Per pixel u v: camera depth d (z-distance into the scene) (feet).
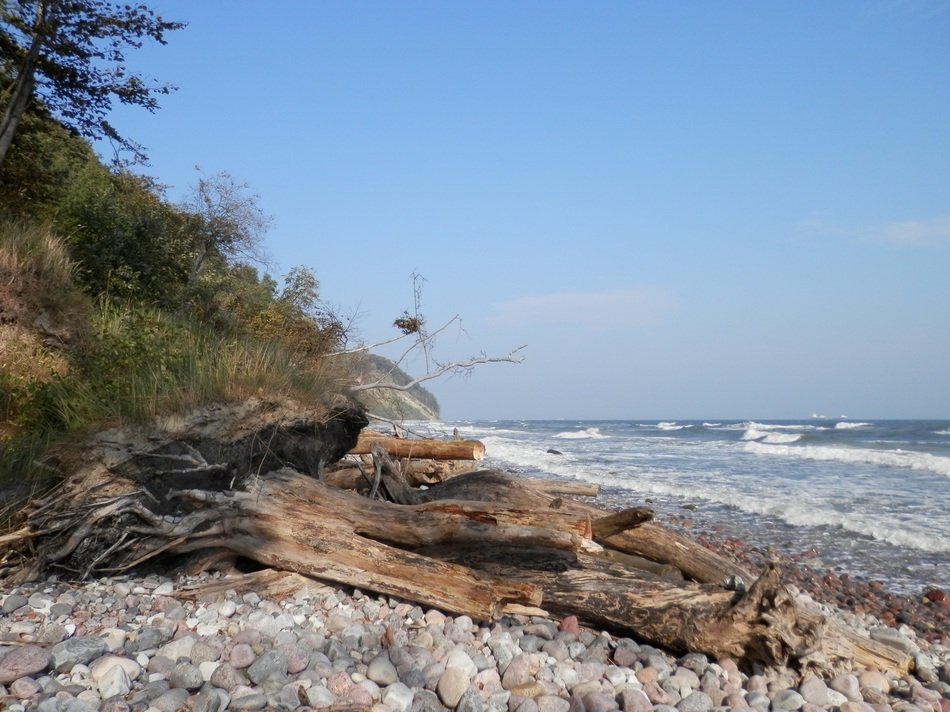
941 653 21.13
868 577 32.32
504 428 304.50
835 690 15.33
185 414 19.75
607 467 84.89
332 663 13.51
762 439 173.78
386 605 17.65
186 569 18.90
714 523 45.19
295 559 18.13
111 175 52.90
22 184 44.24
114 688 11.57
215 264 56.03
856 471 81.61
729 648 15.71
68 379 23.30
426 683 13.15
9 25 44.73
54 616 14.92
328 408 24.35
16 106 42.93
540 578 18.10
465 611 16.52
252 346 25.91
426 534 18.57
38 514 17.39
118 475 18.30
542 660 14.88
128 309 35.27
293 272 48.73
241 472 20.07
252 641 13.93
